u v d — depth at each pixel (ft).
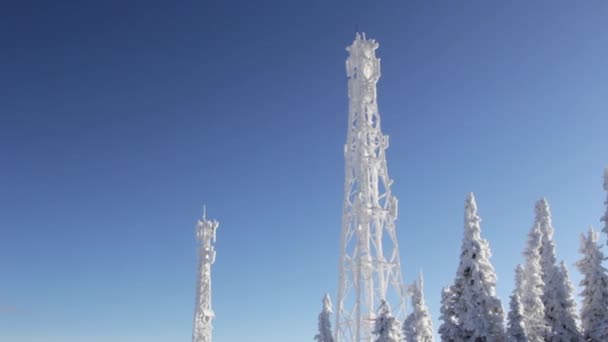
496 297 117.80
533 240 149.69
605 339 130.21
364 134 182.19
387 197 176.86
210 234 285.23
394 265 171.22
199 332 269.03
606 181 121.60
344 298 169.89
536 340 138.10
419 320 132.46
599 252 140.36
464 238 120.37
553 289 142.31
